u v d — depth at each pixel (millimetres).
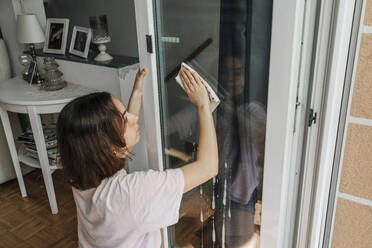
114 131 862
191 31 1084
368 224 1037
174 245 1467
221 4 996
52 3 2818
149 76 1174
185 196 1335
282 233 1077
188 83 1021
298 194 1109
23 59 2328
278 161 947
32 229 2043
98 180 877
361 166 983
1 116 2150
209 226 1312
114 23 2451
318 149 1017
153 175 870
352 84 915
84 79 2158
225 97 1089
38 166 2145
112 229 866
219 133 1148
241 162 1121
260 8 917
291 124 909
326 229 1144
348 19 857
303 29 855
